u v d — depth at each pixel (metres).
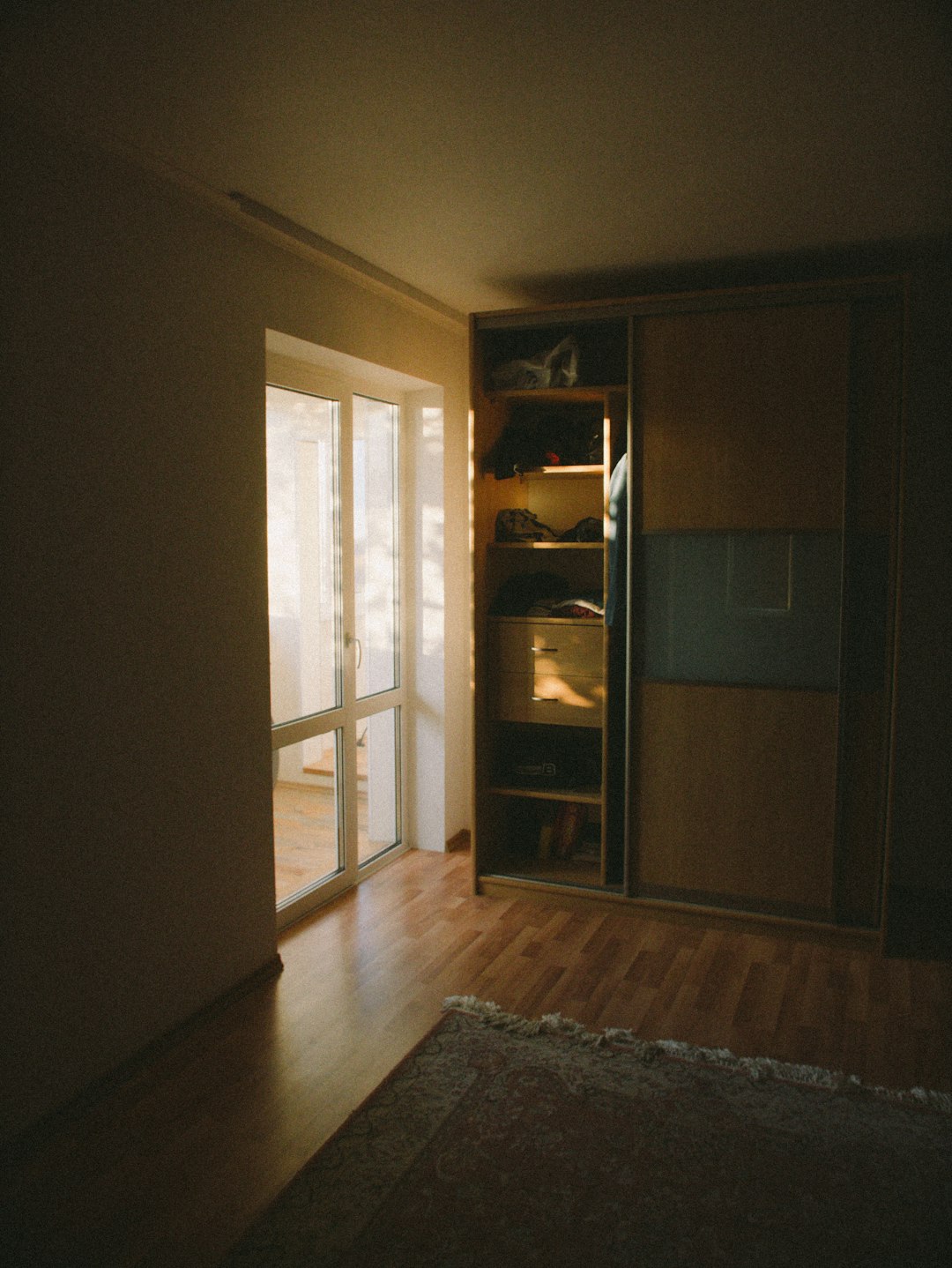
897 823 3.66
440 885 3.83
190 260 2.56
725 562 3.24
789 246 3.15
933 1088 2.34
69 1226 1.88
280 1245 1.83
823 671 3.15
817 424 3.09
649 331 3.27
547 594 3.82
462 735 4.38
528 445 3.67
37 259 2.08
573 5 1.68
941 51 1.85
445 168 2.45
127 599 2.37
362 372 3.63
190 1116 2.25
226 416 2.72
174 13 1.70
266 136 2.25
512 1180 2.01
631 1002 2.80
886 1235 1.85
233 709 2.79
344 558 3.65
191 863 2.64
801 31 1.77
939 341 3.43
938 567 3.53
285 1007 2.79
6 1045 2.07
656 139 2.28
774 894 3.29
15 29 1.76
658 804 3.41
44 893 2.16
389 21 1.74
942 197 2.69
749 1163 2.06
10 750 2.06
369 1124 2.21
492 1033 2.61
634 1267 1.77
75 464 2.20
